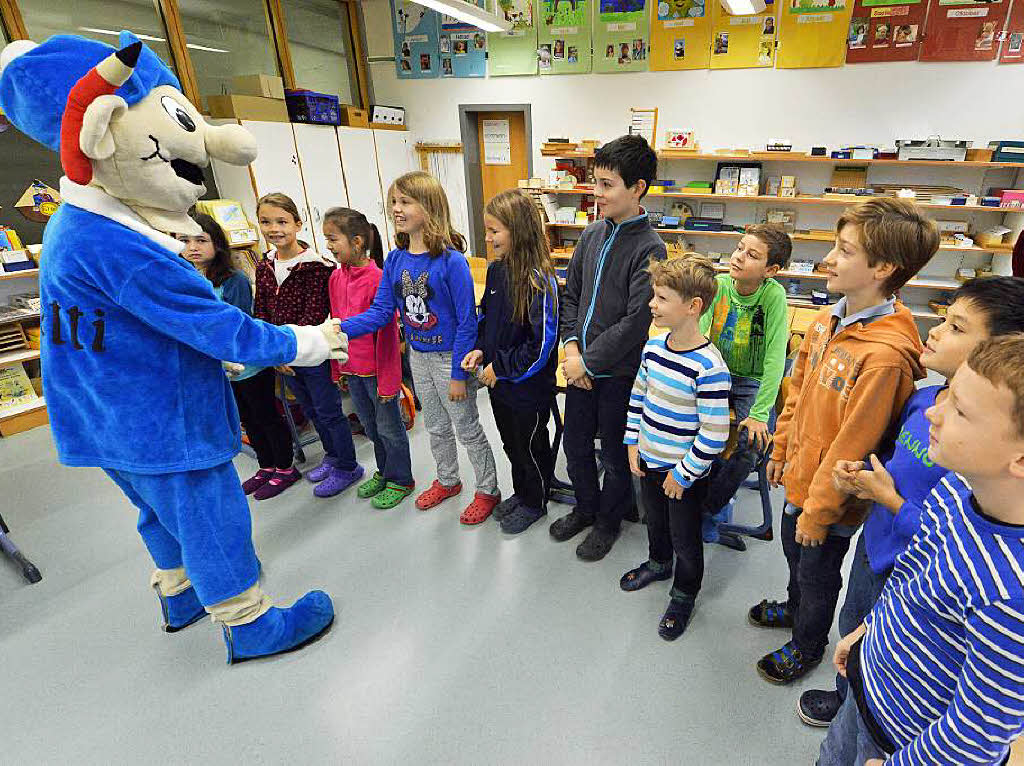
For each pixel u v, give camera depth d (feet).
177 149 3.72
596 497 6.79
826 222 14.23
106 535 7.43
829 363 3.76
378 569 6.53
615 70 14.74
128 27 11.33
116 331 3.81
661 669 5.08
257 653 5.24
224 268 7.13
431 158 17.74
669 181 14.85
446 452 7.59
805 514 3.82
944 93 12.35
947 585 2.10
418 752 4.42
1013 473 1.82
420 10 16.03
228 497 4.62
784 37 12.97
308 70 15.65
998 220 12.94
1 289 10.84
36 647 5.57
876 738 2.64
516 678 5.04
